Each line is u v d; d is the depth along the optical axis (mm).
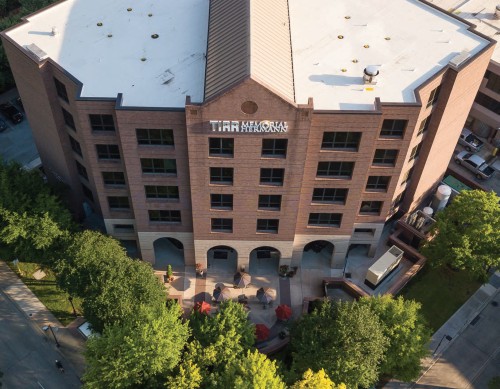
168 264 78562
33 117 74750
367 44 70125
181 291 75688
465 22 72875
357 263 79750
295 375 61094
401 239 82500
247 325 66062
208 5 74625
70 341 71500
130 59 67062
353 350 60125
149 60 67000
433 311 76000
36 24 71312
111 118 63250
